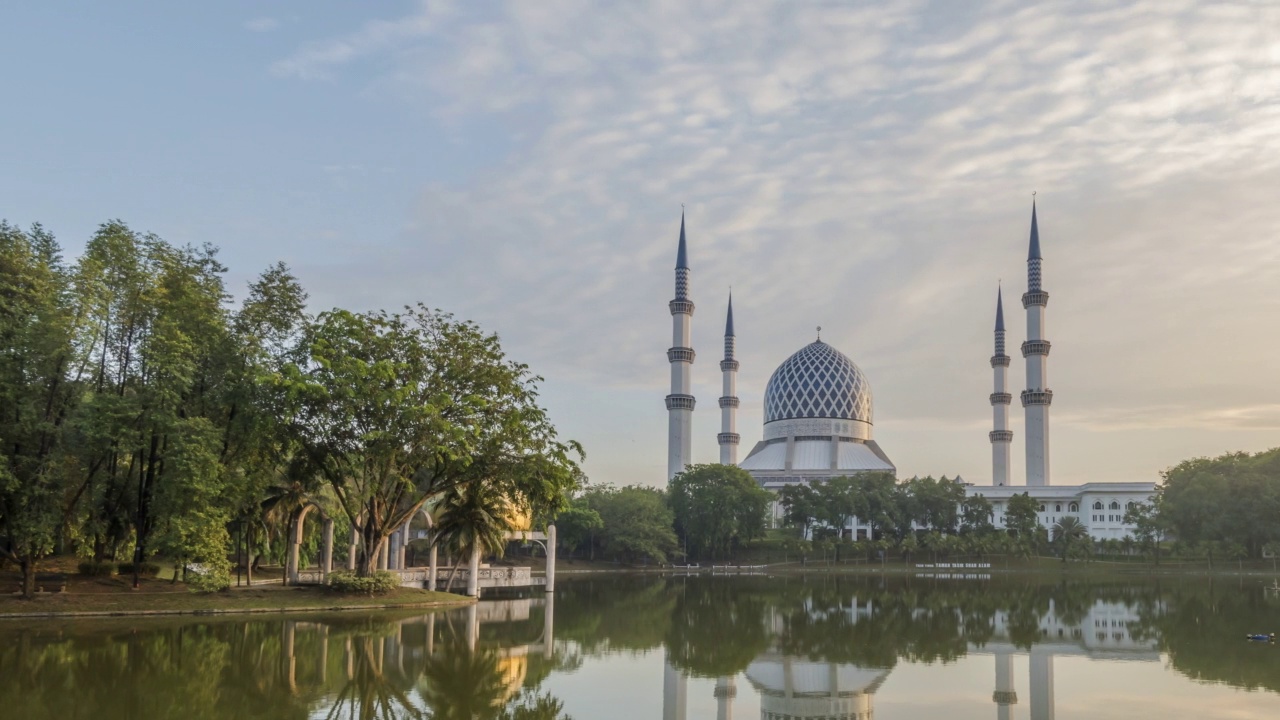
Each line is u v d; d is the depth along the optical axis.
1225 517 152.12
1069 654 46.44
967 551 172.12
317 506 73.94
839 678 38.91
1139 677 39.38
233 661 40.19
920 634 55.22
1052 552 186.75
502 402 68.62
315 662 40.41
